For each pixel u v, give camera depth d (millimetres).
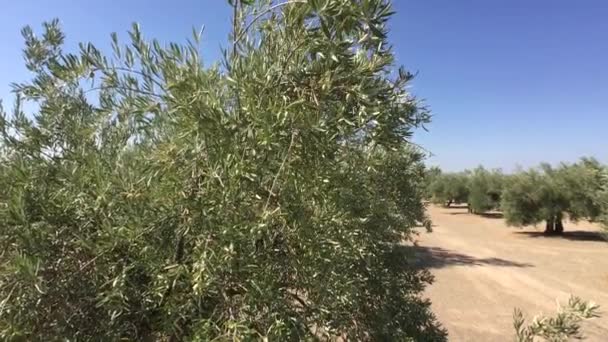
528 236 24016
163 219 1882
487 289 11852
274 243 1870
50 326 1950
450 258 16484
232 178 1665
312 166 1780
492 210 42250
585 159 23797
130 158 2205
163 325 1950
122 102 2176
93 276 2014
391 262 4520
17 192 2012
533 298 11039
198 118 1634
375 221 3334
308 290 1971
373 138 1965
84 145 2314
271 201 1752
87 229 2053
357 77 1726
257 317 1784
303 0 1678
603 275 13852
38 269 1790
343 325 2486
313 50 1703
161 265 1854
